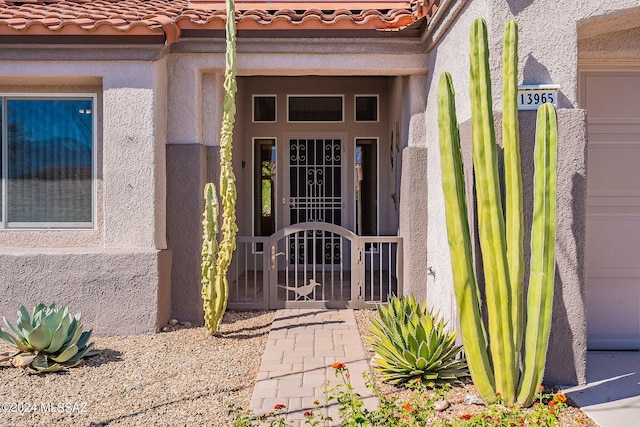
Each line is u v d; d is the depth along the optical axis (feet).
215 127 22.56
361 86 33.47
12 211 21.98
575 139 14.67
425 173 22.43
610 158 18.20
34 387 15.07
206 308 19.61
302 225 23.73
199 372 16.25
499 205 13.20
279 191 33.73
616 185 18.22
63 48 20.26
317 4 29.30
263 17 21.44
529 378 13.21
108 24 19.57
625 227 18.13
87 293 20.21
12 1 26.02
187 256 21.70
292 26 20.92
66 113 22.02
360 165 33.76
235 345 18.84
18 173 21.95
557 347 14.78
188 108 21.75
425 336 15.10
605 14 14.76
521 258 13.23
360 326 21.03
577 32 15.23
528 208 14.88
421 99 22.50
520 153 14.53
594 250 18.16
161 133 21.20
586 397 14.05
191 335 20.08
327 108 33.68
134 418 13.11
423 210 22.43
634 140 18.19
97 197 21.85
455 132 13.65
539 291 13.14
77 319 17.44
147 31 19.67
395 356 15.24
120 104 20.49
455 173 13.48
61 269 20.16
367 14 21.47
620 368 16.21
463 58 16.90
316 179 33.78
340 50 21.62
